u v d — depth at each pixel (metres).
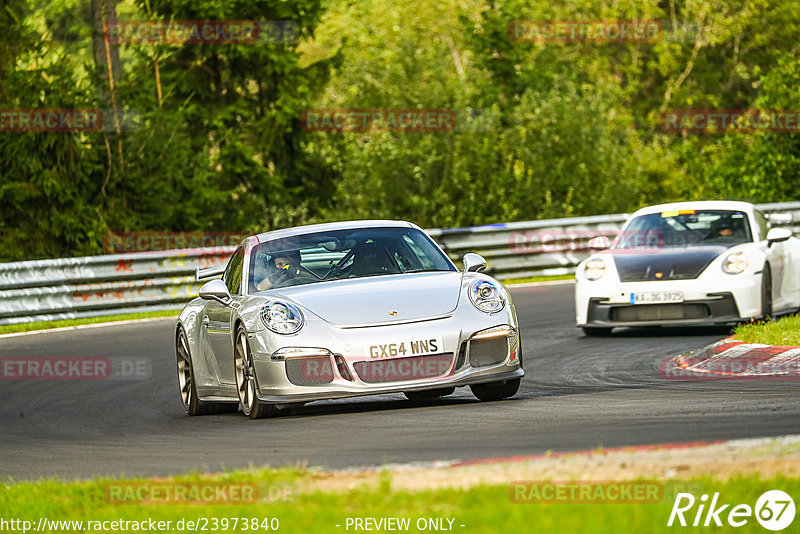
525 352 45.16
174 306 71.25
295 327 29.70
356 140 112.50
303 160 118.50
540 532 15.17
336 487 18.91
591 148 116.88
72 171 91.62
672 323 46.47
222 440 28.09
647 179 136.88
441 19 166.75
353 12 166.62
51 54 94.19
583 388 33.84
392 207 110.56
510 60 128.12
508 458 20.61
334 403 33.91
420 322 29.59
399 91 114.69
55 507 19.89
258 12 116.38
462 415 28.86
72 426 34.66
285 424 29.73
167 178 97.31
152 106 98.06
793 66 104.62
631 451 20.23
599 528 15.22
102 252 92.62
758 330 41.16
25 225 92.06
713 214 50.62
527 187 112.38
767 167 104.44
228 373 32.91
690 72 177.38
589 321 48.06
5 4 92.81
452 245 79.06
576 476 18.23
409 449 24.03
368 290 30.83
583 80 160.88
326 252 33.59
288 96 115.44
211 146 115.88
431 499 17.19
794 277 50.47
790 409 26.38
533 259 81.69
